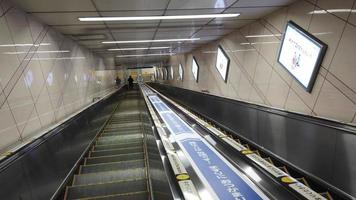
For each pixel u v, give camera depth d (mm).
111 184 3324
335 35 3266
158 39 7586
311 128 3170
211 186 2482
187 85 13984
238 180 2598
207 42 9336
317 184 3025
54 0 3299
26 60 3652
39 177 2521
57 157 3137
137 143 5773
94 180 3619
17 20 3459
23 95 3436
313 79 3684
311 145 3170
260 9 4527
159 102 9859
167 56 16844
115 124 8305
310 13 3740
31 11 3713
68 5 3549
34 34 4047
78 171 4012
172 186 2039
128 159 4594
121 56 13266
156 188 2889
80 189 3234
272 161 4035
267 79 5164
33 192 2330
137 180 3420
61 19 4289
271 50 4957
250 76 5988
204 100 8398
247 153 3166
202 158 3268
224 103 6426
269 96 5102
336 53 3262
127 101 16469
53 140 3098
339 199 2686
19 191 2086
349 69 3066
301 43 3963
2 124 2824
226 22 5621
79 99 7059
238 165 2963
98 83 10875
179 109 7434
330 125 2838
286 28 4355
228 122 6164
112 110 10492
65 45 5914
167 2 3762
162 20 4957
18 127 3211
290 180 2318
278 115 3930
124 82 29781
